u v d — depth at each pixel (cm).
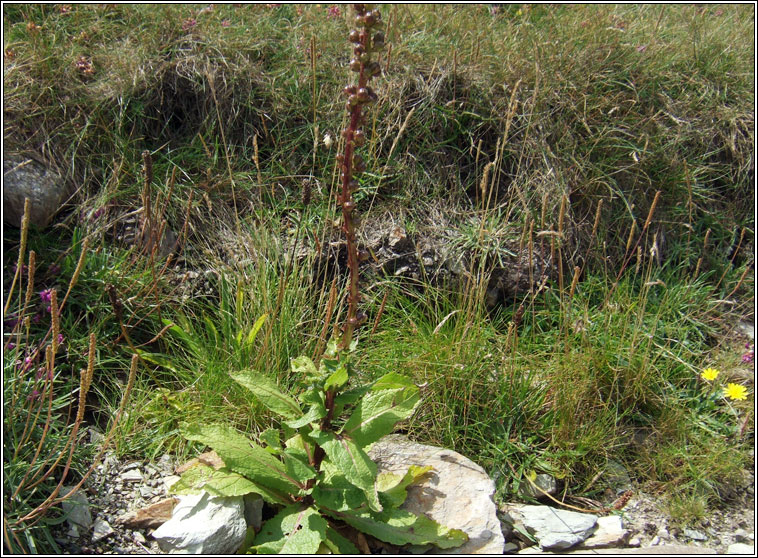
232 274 344
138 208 360
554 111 426
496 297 374
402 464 270
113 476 260
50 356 232
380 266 361
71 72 391
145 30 428
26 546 224
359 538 244
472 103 423
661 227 423
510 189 393
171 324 304
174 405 286
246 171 392
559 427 303
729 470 310
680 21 550
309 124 402
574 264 391
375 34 207
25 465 238
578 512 281
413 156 402
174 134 402
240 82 411
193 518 229
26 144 360
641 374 330
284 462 248
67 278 319
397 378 254
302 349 319
